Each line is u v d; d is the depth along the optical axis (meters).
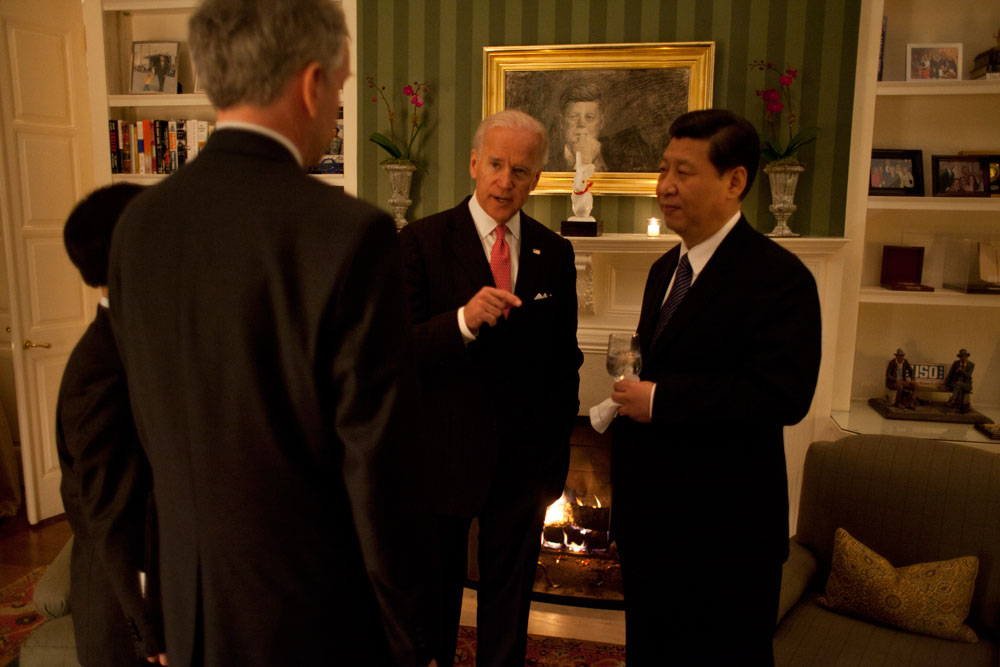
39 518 3.66
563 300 2.07
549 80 3.17
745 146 1.56
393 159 3.21
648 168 3.15
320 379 0.91
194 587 0.95
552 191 3.21
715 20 3.05
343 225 0.88
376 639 1.07
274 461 0.91
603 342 3.23
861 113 2.94
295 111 0.94
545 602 2.79
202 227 0.90
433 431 1.93
